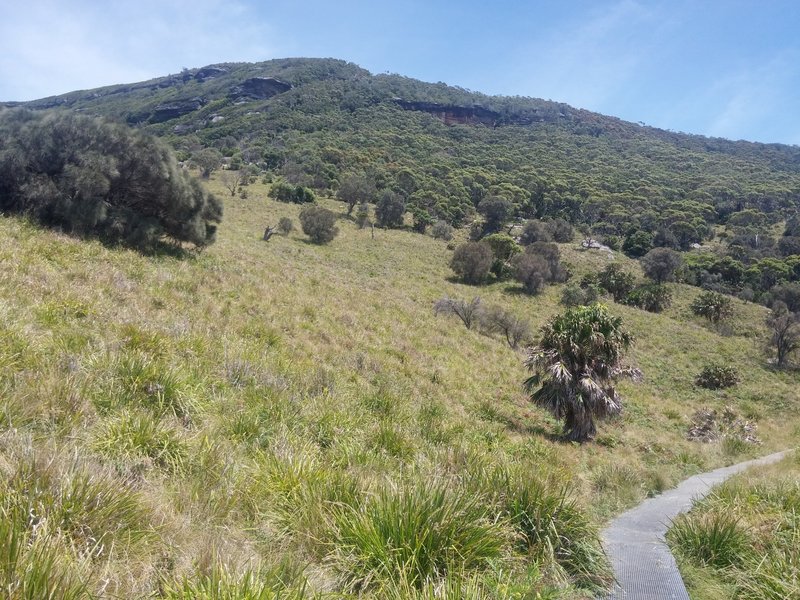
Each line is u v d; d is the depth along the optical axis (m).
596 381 14.66
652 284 59.38
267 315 15.05
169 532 3.38
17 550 2.46
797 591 3.61
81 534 2.98
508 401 16.94
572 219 98.81
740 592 3.94
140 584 2.76
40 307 8.35
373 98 183.50
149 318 10.15
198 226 20.89
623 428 18.23
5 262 10.34
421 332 22.81
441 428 9.54
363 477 4.77
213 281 16.73
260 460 5.20
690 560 4.56
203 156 81.69
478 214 91.88
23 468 3.29
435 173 112.31
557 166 142.88
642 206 102.12
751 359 39.09
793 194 118.56
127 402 5.71
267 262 25.94
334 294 23.84
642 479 9.27
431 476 4.44
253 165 94.94
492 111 196.88
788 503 5.63
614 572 4.16
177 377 6.65
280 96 172.75
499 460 6.72
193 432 5.53
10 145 16.72
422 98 190.75
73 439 4.30
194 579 2.66
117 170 17.89
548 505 4.47
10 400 4.57
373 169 104.00
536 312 42.75
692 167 152.75
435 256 57.16
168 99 178.88
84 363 6.28
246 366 8.92
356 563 3.38
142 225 18.34
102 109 182.75
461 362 19.77
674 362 35.88
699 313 50.06
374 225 68.81
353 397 10.21
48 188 16.20
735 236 88.19
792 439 21.00
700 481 10.24
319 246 49.75
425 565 3.38
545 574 3.89
